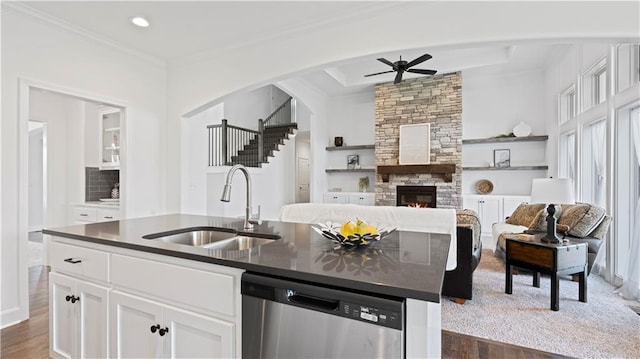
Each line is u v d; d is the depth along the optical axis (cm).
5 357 219
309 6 294
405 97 685
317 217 322
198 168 455
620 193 359
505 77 648
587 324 267
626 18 229
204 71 398
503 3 257
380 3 289
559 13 243
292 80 670
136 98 388
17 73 283
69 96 329
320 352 106
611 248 367
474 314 287
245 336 122
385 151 705
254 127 916
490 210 610
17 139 281
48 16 299
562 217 388
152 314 148
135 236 174
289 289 112
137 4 285
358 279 104
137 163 390
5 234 272
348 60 317
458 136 639
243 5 290
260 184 728
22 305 278
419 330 97
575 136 471
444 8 275
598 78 442
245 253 138
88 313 173
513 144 641
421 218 290
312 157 750
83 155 470
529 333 253
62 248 185
